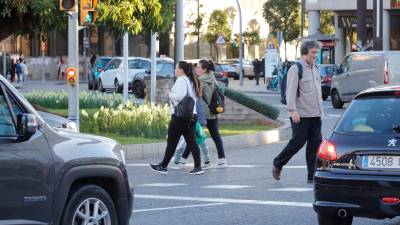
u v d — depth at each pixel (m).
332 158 18.16
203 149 32.97
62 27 42.50
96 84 91.12
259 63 117.06
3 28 42.59
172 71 81.75
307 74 27.14
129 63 84.81
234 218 21.98
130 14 42.59
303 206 23.67
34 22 42.72
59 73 126.12
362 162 17.84
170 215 22.56
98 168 16.17
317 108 27.36
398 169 17.48
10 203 14.52
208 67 32.62
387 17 108.12
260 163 34.81
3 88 14.96
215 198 25.47
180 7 45.38
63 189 15.45
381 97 18.62
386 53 61.84
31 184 14.84
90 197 16.17
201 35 151.75
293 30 137.38
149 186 28.36
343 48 120.25
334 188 17.94
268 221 21.48
